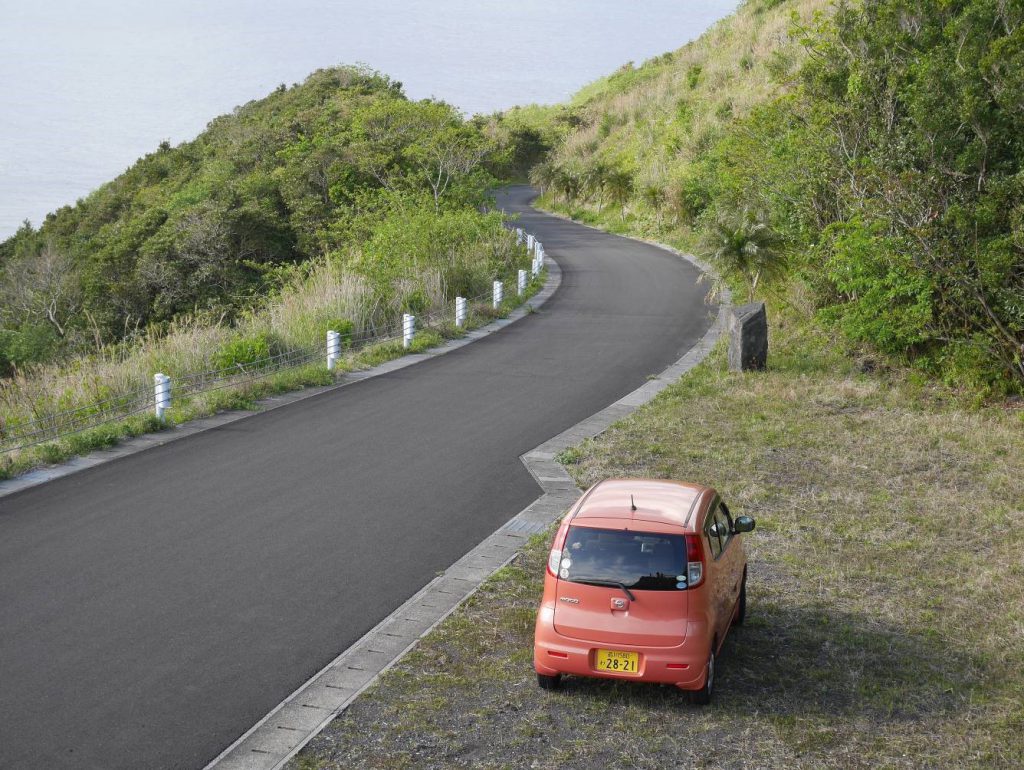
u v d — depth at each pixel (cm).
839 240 2083
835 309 2212
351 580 1025
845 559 1098
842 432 1645
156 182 7394
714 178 4469
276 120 6925
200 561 1074
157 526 1191
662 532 757
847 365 2139
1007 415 1755
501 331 2753
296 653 852
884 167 1994
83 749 689
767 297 2803
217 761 676
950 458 1501
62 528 1181
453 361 2338
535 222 6241
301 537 1157
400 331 2628
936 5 2200
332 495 1324
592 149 7438
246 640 877
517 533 1178
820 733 720
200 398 1858
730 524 905
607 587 748
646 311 3052
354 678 807
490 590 996
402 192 4522
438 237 3341
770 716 748
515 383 2080
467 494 1334
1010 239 1752
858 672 824
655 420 1722
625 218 5788
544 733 719
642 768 671
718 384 2000
